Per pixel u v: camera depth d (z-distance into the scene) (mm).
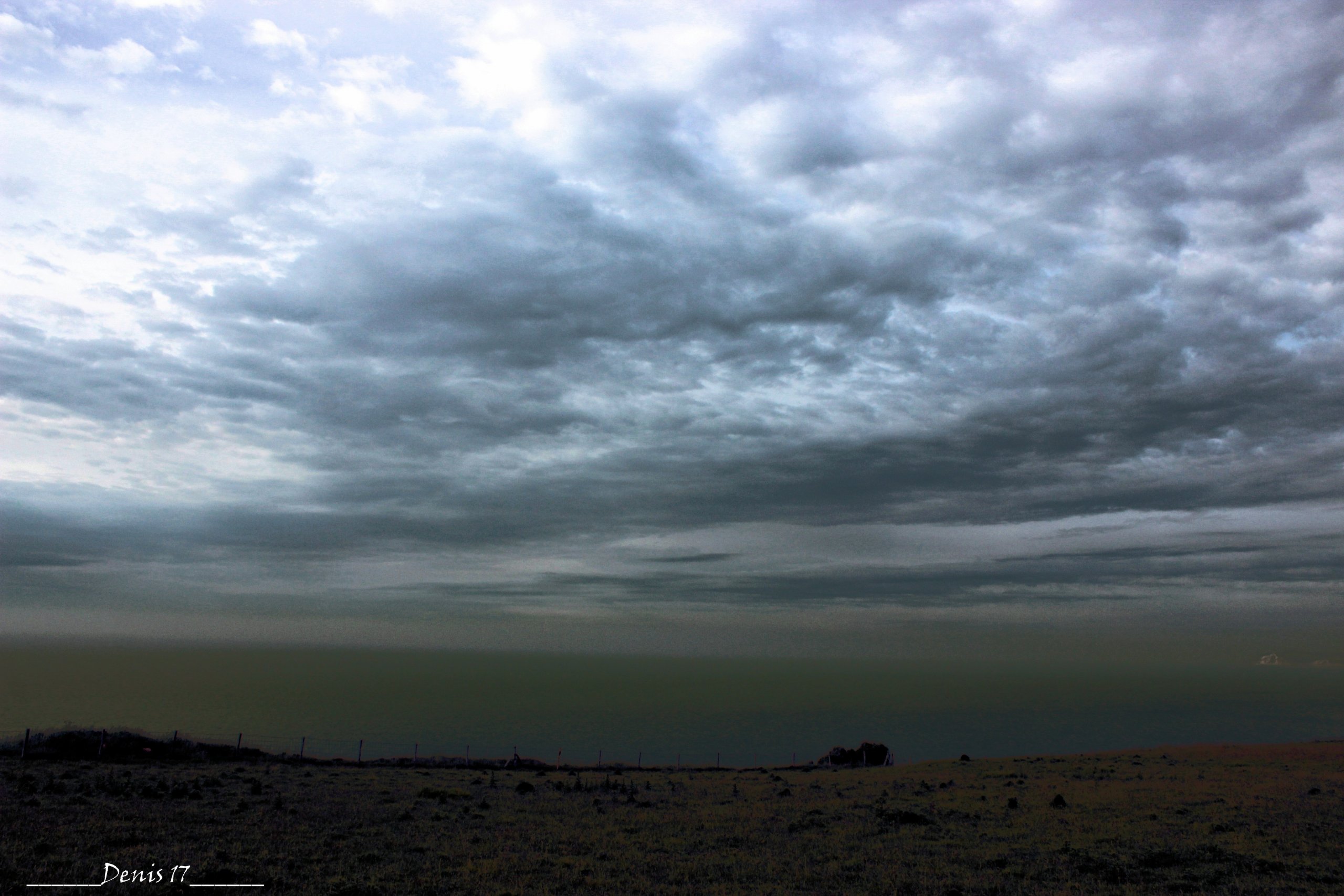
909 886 21078
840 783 47031
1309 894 20391
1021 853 24984
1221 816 30812
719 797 39438
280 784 38969
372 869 21703
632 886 20781
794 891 20500
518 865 22812
